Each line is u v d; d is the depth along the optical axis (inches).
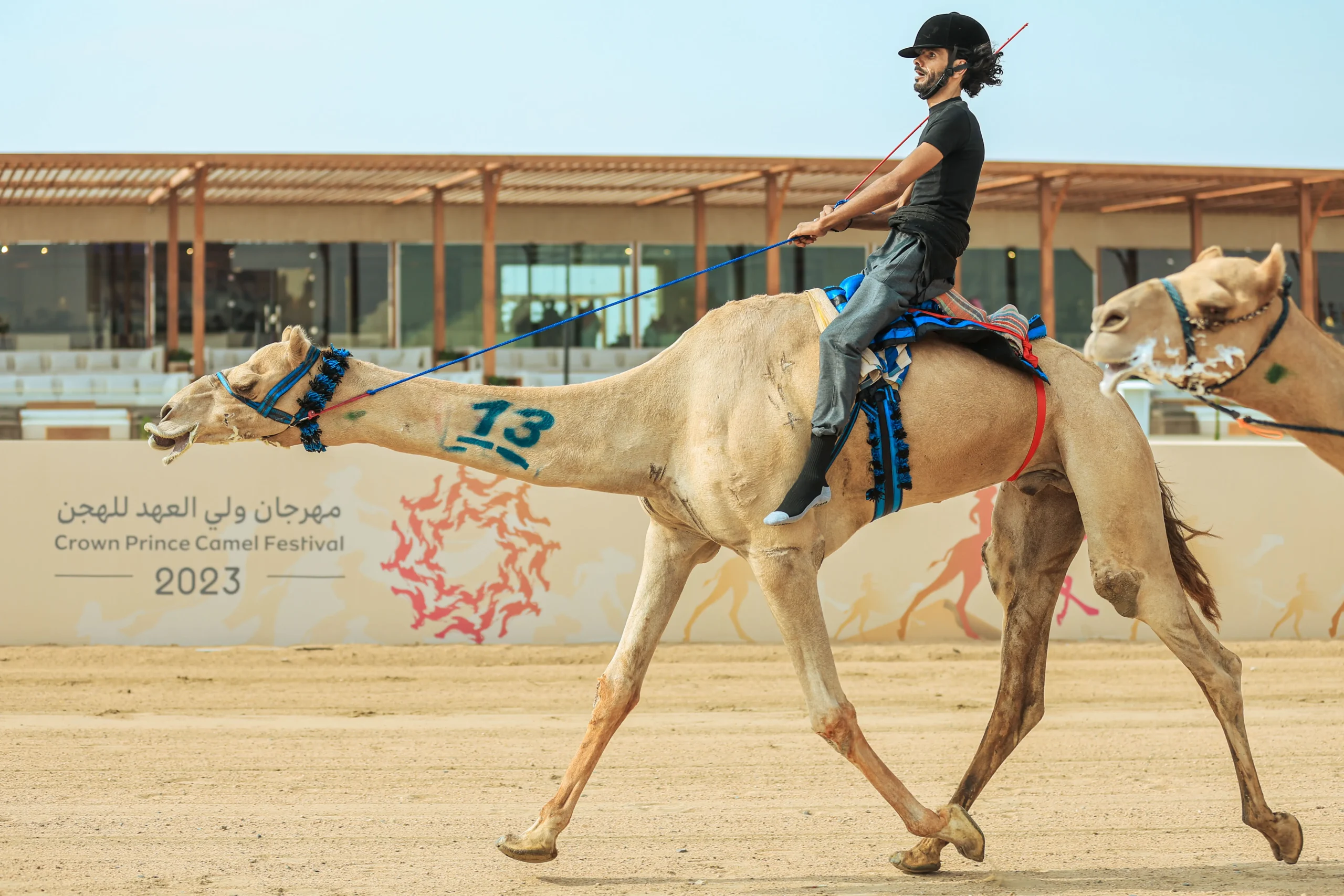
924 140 247.3
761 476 238.7
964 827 249.3
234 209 1429.6
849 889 247.6
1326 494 593.6
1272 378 224.1
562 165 1178.0
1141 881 251.4
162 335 1419.8
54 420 999.0
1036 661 268.2
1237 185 1318.9
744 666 521.3
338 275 1449.3
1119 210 1526.8
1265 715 435.5
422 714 436.1
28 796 323.0
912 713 441.4
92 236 1405.0
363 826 295.7
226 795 325.1
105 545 557.6
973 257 1515.7
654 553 260.2
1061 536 268.1
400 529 564.1
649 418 248.5
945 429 243.3
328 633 560.4
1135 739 399.5
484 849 276.8
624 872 260.2
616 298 1485.0
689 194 1359.5
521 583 565.9
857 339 237.1
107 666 514.3
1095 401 251.0
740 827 297.1
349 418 251.3
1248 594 588.1
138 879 252.5
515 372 1314.0
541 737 399.5
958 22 253.1
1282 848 250.8
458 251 1465.3
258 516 560.4
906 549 581.0
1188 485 587.5
